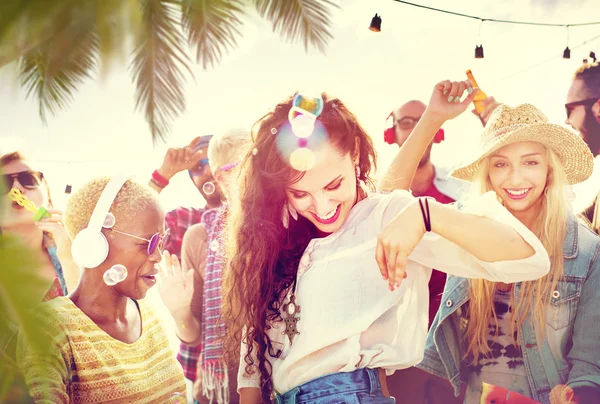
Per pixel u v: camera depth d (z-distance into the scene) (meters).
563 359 2.31
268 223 1.65
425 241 1.57
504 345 2.33
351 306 1.54
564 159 2.43
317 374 1.54
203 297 2.83
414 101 3.38
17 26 0.88
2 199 0.63
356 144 1.67
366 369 1.53
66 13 0.95
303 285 1.60
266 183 1.64
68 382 1.50
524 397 2.26
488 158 2.50
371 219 1.61
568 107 3.44
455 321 2.42
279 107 1.67
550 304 2.32
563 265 2.34
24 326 0.61
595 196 2.81
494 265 1.46
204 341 2.76
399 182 2.16
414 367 2.55
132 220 1.68
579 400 2.21
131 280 1.69
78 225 1.67
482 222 1.46
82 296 1.65
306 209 1.61
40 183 2.67
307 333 1.55
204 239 2.96
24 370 1.14
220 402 2.68
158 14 2.50
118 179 1.72
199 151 3.23
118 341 1.64
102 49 1.14
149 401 1.67
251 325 1.64
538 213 2.43
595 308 2.28
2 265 0.59
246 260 1.65
